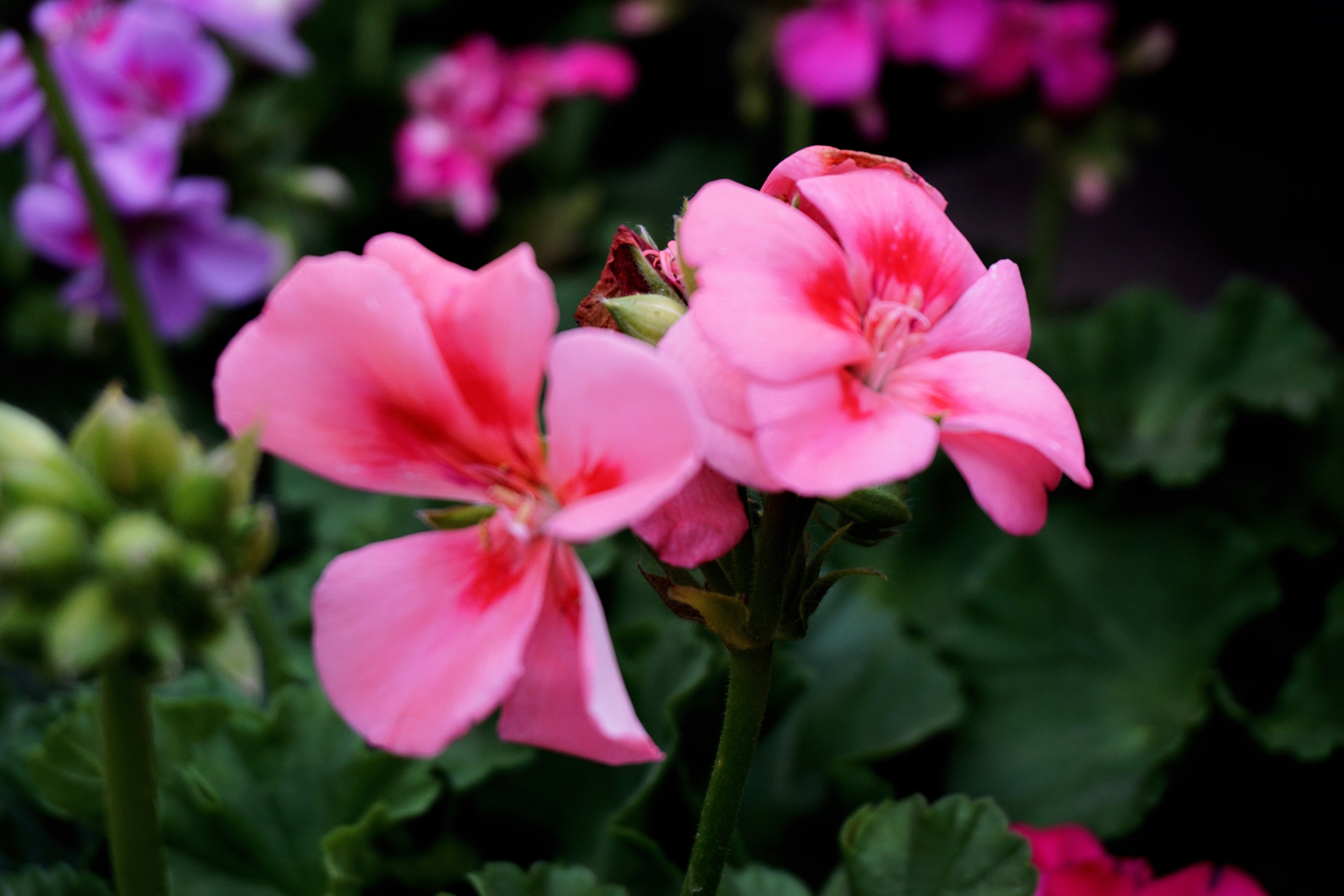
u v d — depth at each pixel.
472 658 0.29
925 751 0.46
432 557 0.30
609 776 0.41
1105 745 0.46
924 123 1.08
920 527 0.56
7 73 0.51
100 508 0.28
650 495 0.28
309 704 0.40
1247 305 0.60
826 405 0.29
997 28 0.66
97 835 0.40
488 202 0.77
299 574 0.46
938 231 0.31
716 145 0.96
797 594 0.31
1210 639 0.48
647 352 0.28
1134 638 0.49
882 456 0.29
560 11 1.06
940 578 0.55
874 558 0.56
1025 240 1.00
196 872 0.39
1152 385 0.60
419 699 0.29
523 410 0.29
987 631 0.49
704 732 0.41
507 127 0.76
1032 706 0.48
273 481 0.65
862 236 0.30
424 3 0.92
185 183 0.55
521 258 0.29
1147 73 0.68
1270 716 0.45
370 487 0.30
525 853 0.41
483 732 0.41
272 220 0.61
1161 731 0.45
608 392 0.28
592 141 0.97
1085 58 0.66
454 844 0.40
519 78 0.77
